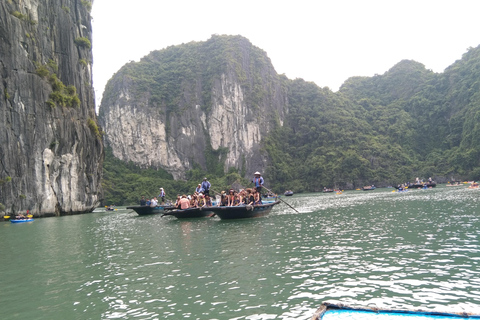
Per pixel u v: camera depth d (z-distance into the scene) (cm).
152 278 835
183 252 1131
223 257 1020
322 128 12275
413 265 838
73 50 4616
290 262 922
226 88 12350
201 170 11869
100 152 5003
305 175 10888
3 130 3381
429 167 9625
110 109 12206
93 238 1631
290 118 13462
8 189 3378
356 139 11250
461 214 1783
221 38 13538
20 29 3597
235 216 2094
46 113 3738
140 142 11669
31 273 962
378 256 946
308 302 628
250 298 664
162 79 12888
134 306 657
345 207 2806
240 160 11831
